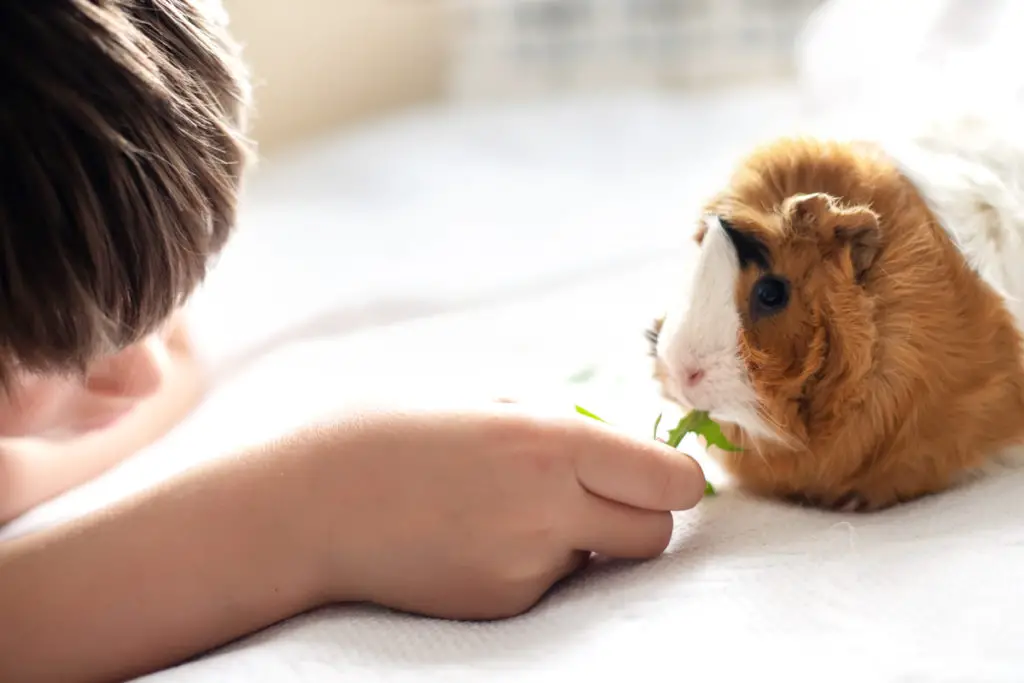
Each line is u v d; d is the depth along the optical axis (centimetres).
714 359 70
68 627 67
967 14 93
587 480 69
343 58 204
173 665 68
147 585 67
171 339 86
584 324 91
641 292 95
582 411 72
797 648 63
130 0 69
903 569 66
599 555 71
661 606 66
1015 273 71
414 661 65
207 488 69
